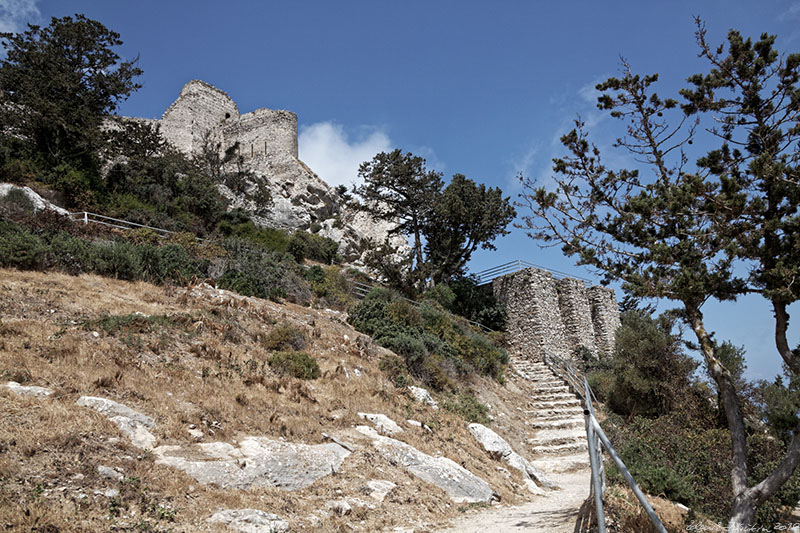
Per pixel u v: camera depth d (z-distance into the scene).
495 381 26.92
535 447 20.44
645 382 22.70
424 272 35.97
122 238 22.73
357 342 19.97
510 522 9.80
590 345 37.53
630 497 9.86
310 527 7.75
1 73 33.66
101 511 6.48
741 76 8.58
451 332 27.25
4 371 9.31
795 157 8.28
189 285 18.23
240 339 15.62
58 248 17.20
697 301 8.59
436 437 14.70
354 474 10.17
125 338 12.58
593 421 6.36
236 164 58.25
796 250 7.73
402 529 8.77
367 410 14.31
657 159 9.60
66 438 7.63
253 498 8.12
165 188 36.03
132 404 9.72
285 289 24.25
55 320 12.60
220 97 64.69
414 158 39.81
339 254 44.88
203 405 10.72
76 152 32.25
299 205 53.03
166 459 8.35
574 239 9.60
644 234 9.20
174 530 6.61
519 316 36.47
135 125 38.97
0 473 6.48
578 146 10.02
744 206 7.98
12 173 27.09
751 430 15.74
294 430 11.11
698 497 11.77
